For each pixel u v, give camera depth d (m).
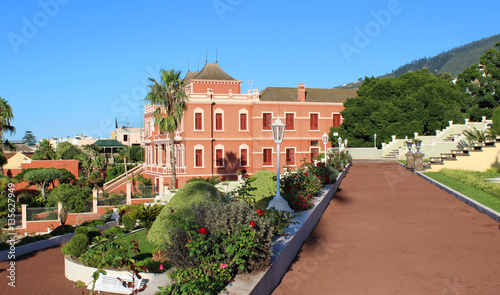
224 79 51.28
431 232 11.02
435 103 44.91
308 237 10.84
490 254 8.93
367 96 48.75
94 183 51.03
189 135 44.66
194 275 5.83
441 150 36.31
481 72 55.94
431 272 7.98
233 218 6.85
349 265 8.52
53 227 30.11
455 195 16.48
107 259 12.31
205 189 15.85
